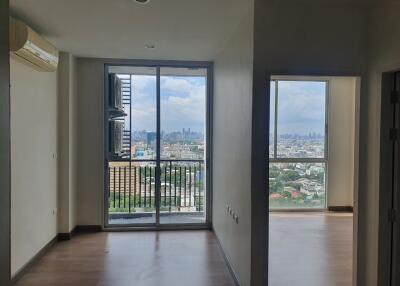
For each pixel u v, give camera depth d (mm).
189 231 5453
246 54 3166
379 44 2891
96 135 5379
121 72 5516
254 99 2914
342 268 3982
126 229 5453
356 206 3172
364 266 3146
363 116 3105
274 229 5578
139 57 5191
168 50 4711
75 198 5285
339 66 3025
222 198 4516
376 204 2969
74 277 3682
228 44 4137
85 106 5336
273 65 2932
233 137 3777
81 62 5293
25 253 3777
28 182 3844
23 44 3141
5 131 1562
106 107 5477
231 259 3801
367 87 3074
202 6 3021
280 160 6887
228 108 4105
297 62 2959
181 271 3857
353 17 3029
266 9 2912
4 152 1549
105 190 5484
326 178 6957
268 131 2932
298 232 5410
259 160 2932
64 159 4934
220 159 4707
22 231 3693
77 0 2918
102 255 4340
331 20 3002
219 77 4840
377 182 2957
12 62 3406
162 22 3488
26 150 3779
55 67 4098
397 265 2922
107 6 3047
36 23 3551
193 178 5719
